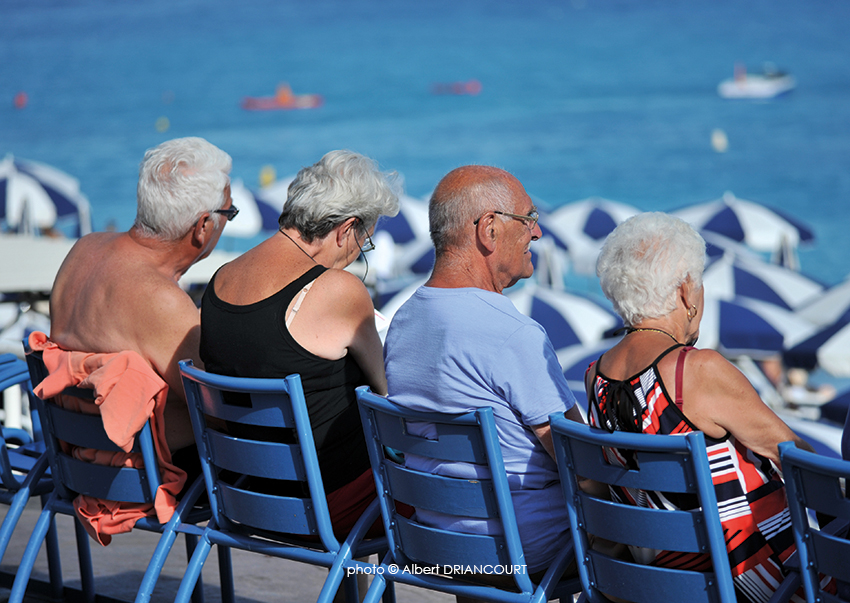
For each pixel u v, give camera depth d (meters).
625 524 6.29
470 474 6.89
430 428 7.06
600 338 45.28
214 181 8.43
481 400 7.13
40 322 33.84
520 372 7.02
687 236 7.07
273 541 7.91
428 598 11.12
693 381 6.61
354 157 8.26
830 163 184.50
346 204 8.02
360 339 7.93
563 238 70.44
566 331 45.31
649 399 6.70
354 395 8.07
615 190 167.88
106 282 8.47
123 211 151.62
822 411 36.66
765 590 6.65
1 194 71.25
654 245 7.00
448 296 7.34
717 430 6.66
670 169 185.88
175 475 8.21
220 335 7.86
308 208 8.03
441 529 7.21
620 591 6.48
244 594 11.05
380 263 41.25
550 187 172.62
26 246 22.67
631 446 5.97
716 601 6.07
